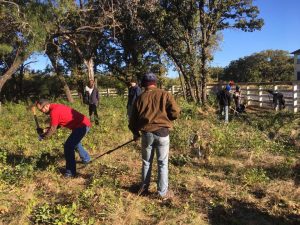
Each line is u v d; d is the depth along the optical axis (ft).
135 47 109.91
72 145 23.61
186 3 78.95
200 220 17.93
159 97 19.70
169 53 86.43
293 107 65.31
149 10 78.23
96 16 81.97
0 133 40.29
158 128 19.63
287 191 21.42
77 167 25.66
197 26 83.41
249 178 22.70
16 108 65.98
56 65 103.40
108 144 33.32
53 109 23.81
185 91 96.48
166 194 20.26
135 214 18.10
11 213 18.15
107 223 17.28
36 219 17.33
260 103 76.95
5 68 111.04
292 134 36.65
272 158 28.66
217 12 79.51
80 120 23.91
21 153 30.01
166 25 82.89
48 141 33.83
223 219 18.16
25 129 42.88
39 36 61.87
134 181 22.85
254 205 19.69
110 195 19.81
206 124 45.78
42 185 22.11
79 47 101.04
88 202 18.94
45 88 128.47
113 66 120.06
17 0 63.10
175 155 29.14
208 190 21.53
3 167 24.03
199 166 26.35
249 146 32.09
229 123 45.85
